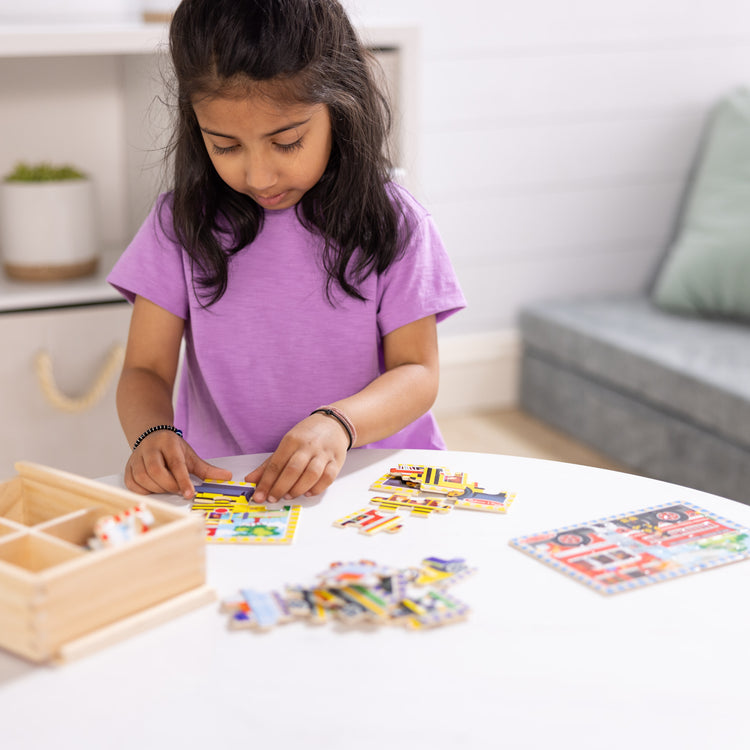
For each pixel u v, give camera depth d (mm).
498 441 2549
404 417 1125
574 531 883
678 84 2664
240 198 1179
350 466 1038
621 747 615
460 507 938
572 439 2564
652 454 2285
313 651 709
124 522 771
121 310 1875
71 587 694
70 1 1964
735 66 2703
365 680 677
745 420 1974
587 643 720
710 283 2492
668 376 2180
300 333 1208
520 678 680
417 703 654
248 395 1224
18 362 1820
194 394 1279
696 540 867
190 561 770
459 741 619
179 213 1165
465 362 2688
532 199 2621
